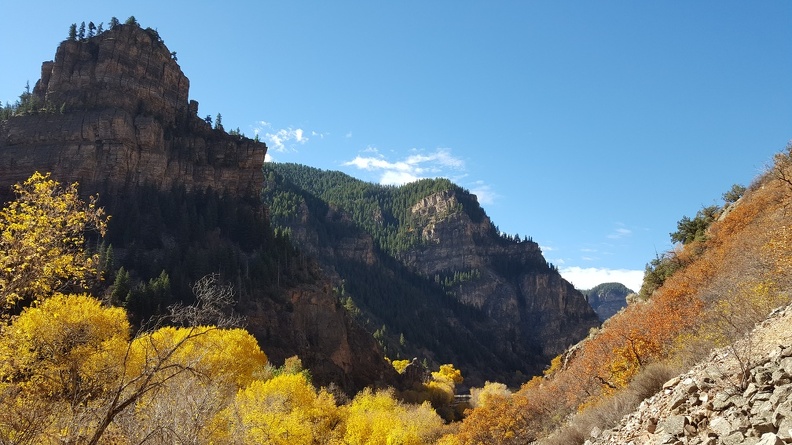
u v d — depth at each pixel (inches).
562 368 1731.1
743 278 863.7
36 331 646.5
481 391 3976.4
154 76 5684.1
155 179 4955.7
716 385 331.3
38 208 587.8
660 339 935.0
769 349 369.1
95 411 404.5
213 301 431.5
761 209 1251.2
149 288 3048.7
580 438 574.6
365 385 4069.9
